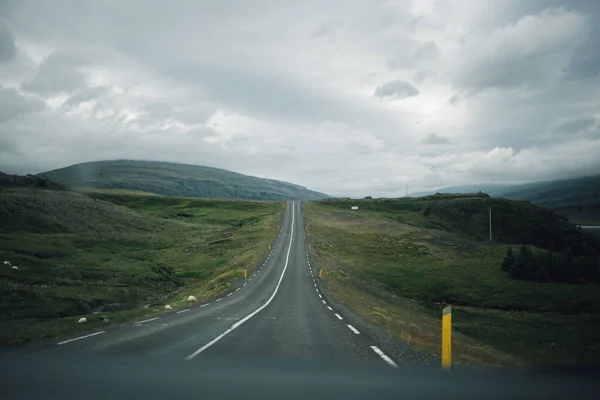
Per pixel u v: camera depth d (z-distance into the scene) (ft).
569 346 107.04
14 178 359.25
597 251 434.30
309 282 146.72
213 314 71.31
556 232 455.63
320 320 64.95
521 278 226.38
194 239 315.99
